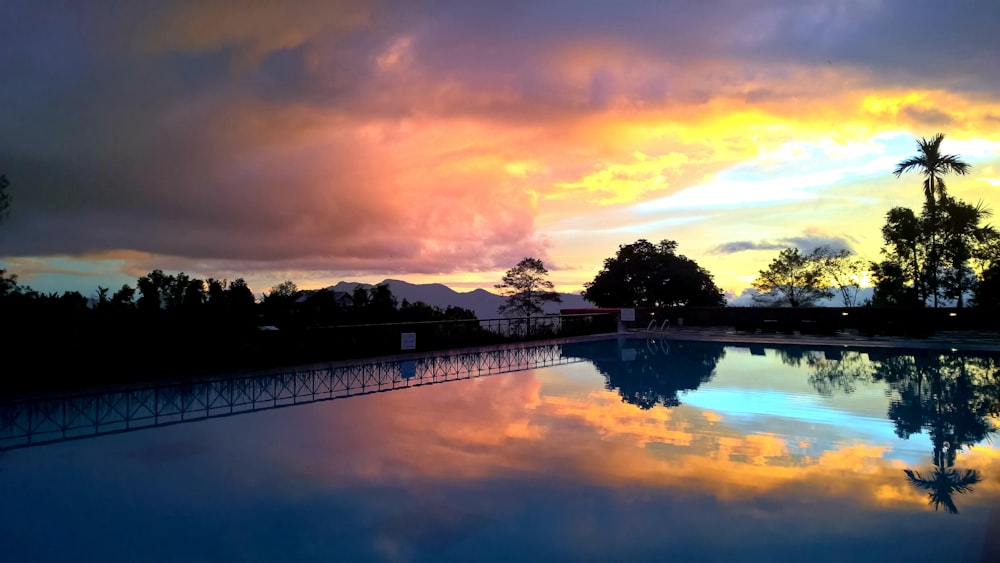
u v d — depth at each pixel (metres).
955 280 19.61
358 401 8.68
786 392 9.19
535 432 6.71
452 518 4.17
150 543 3.83
